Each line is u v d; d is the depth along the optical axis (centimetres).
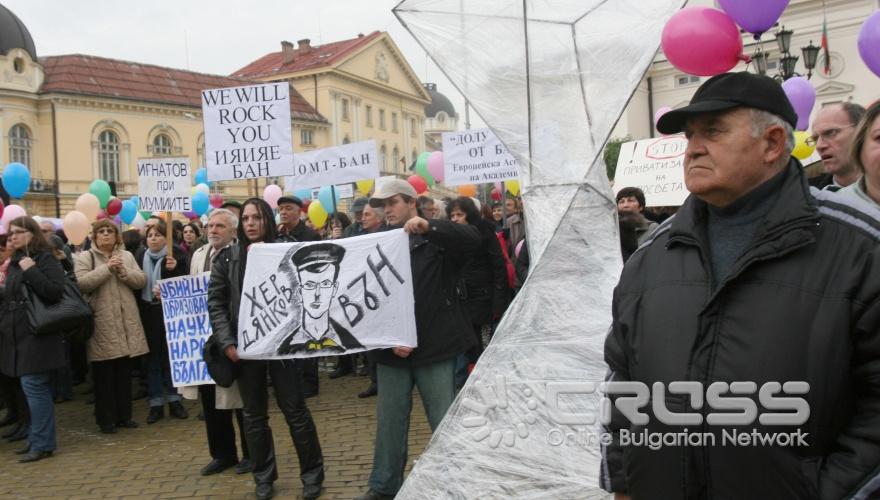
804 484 171
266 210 487
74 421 732
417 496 340
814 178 450
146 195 772
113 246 673
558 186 378
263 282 463
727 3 368
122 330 670
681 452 186
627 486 204
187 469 554
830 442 173
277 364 464
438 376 439
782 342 172
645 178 751
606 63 383
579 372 339
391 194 465
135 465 571
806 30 2489
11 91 3791
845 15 2441
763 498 175
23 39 3891
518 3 395
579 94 384
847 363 169
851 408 172
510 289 690
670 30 353
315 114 5050
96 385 675
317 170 823
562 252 365
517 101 392
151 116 4197
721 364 179
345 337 444
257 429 469
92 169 4012
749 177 187
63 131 3922
